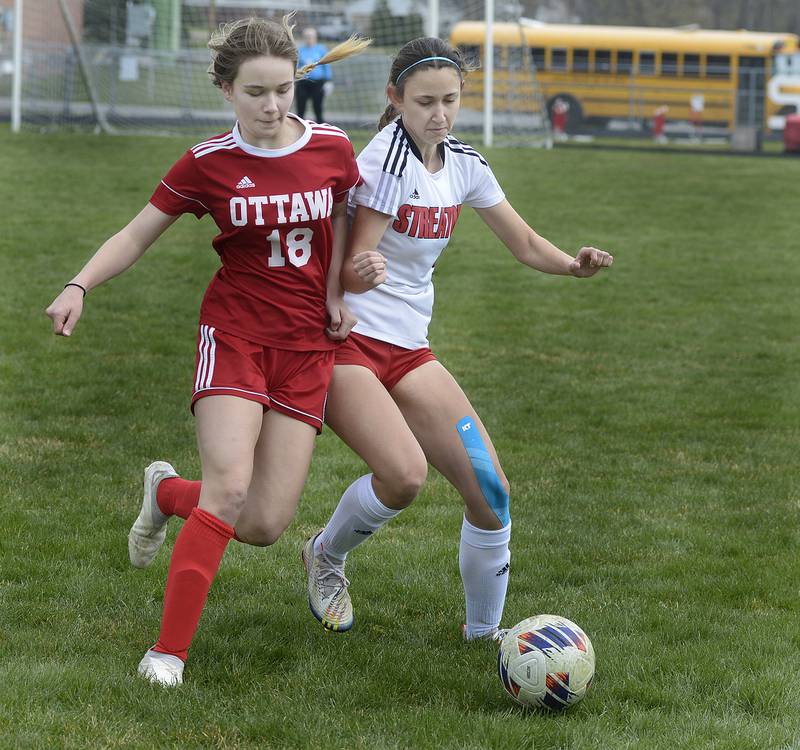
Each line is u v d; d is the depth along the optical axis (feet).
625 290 147.74
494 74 335.06
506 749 41.96
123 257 46.44
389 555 64.34
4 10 353.10
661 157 306.96
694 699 46.80
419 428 50.29
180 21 318.04
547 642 45.16
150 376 99.09
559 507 73.56
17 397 91.09
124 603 55.36
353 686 46.98
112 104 313.53
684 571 63.10
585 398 100.22
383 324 50.16
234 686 46.70
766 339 124.67
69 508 68.18
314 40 265.75
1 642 49.85
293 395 47.60
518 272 156.87
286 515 47.42
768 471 82.28
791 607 58.08
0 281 131.64
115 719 42.68
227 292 47.67
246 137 46.11
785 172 282.15
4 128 289.12
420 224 49.70
